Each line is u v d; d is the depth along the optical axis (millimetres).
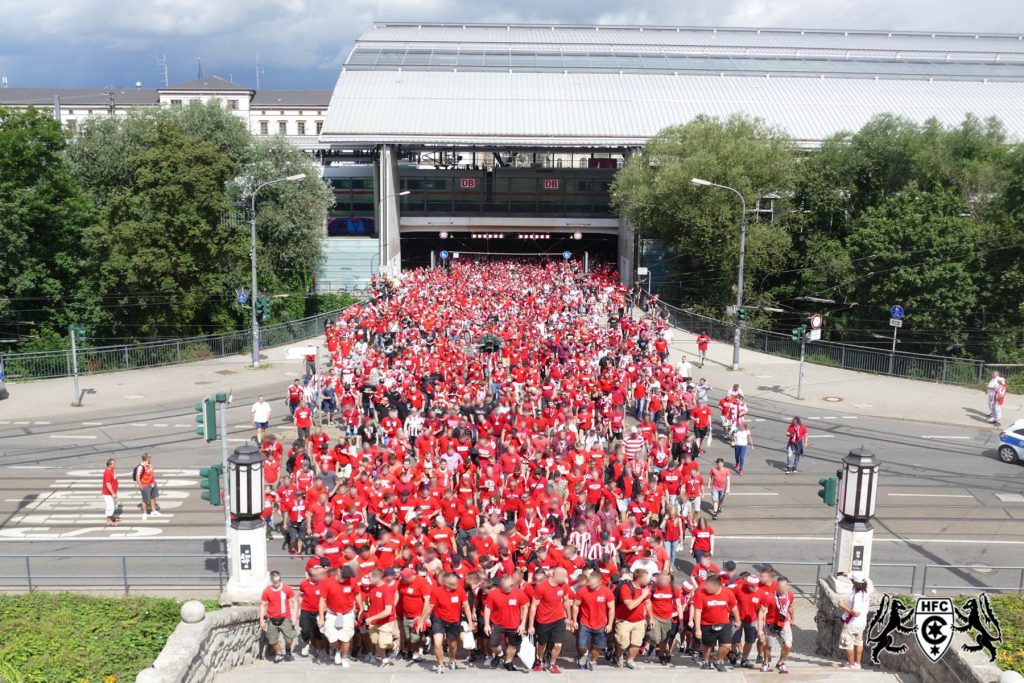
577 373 34312
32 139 48281
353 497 19500
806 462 29531
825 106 76938
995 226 49844
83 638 13898
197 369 45281
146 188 49281
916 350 50531
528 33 99562
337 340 42406
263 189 62500
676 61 86188
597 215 86500
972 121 61031
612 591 14156
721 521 23406
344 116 75250
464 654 15008
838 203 62594
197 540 21453
